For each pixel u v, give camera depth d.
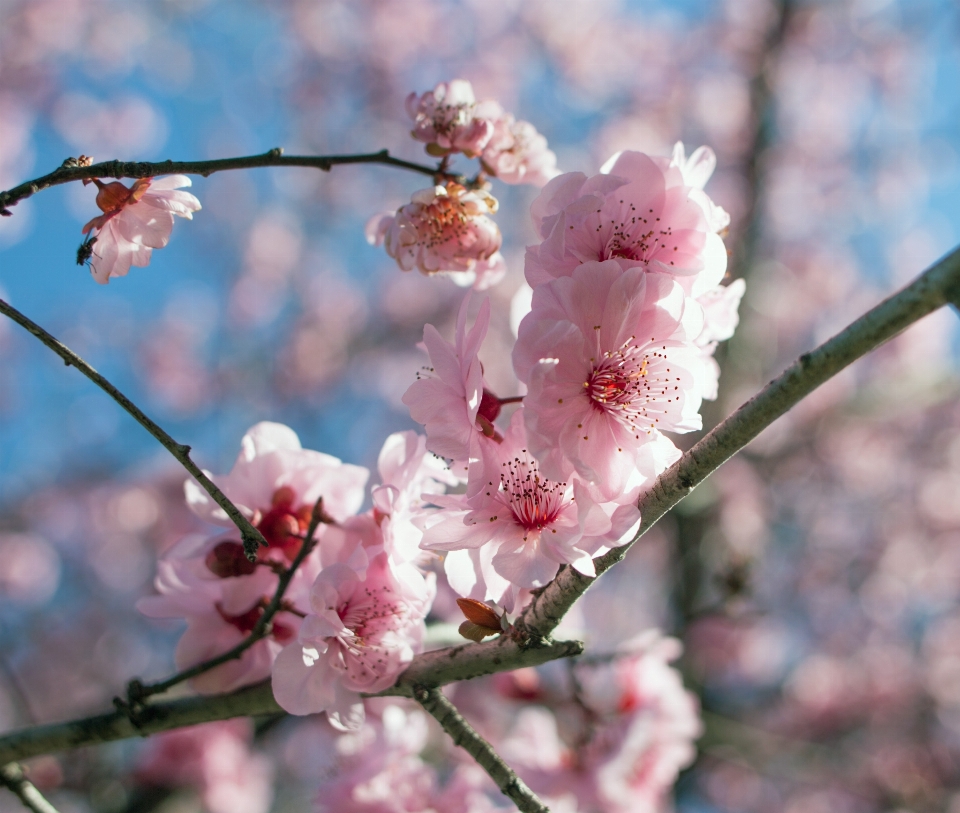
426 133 0.43
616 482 0.38
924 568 1.47
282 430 0.43
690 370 0.39
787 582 1.41
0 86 1.32
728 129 1.47
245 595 0.42
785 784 1.25
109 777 0.73
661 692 0.52
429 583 0.41
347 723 0.41
